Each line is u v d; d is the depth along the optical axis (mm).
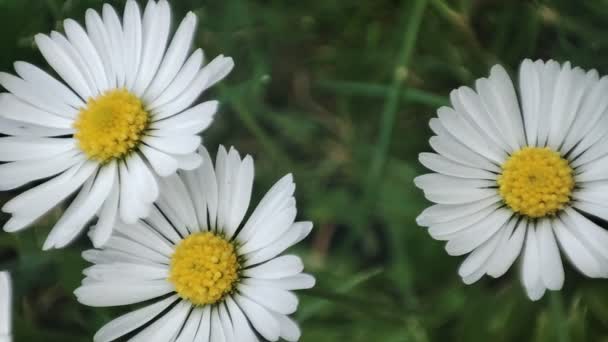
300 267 111
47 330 146
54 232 119
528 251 115
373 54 151
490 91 117
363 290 146
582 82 116
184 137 115
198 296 118
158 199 120
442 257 143
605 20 138
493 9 146
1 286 113
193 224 120
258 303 116
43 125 125
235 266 118
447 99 137
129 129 121
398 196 146
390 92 139
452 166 116
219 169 119
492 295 134
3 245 142
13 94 125
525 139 118
